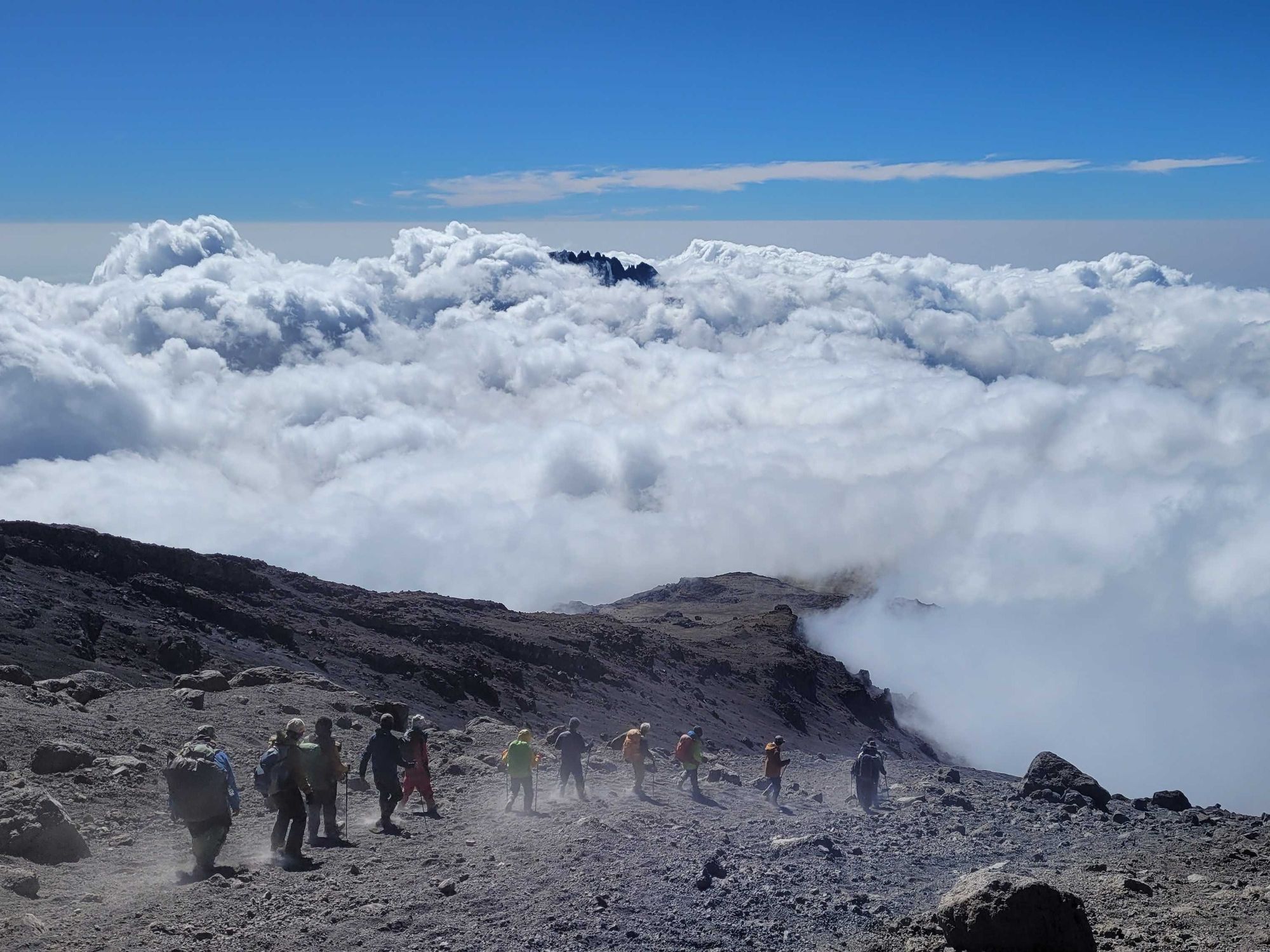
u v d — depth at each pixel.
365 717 23.34
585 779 19.84
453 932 9.36
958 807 17.55
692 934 9.21
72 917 9.70
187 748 11.94
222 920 9.73
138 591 40.53
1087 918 8.39
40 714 17.59
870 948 8.67
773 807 17.62
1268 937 8.48
